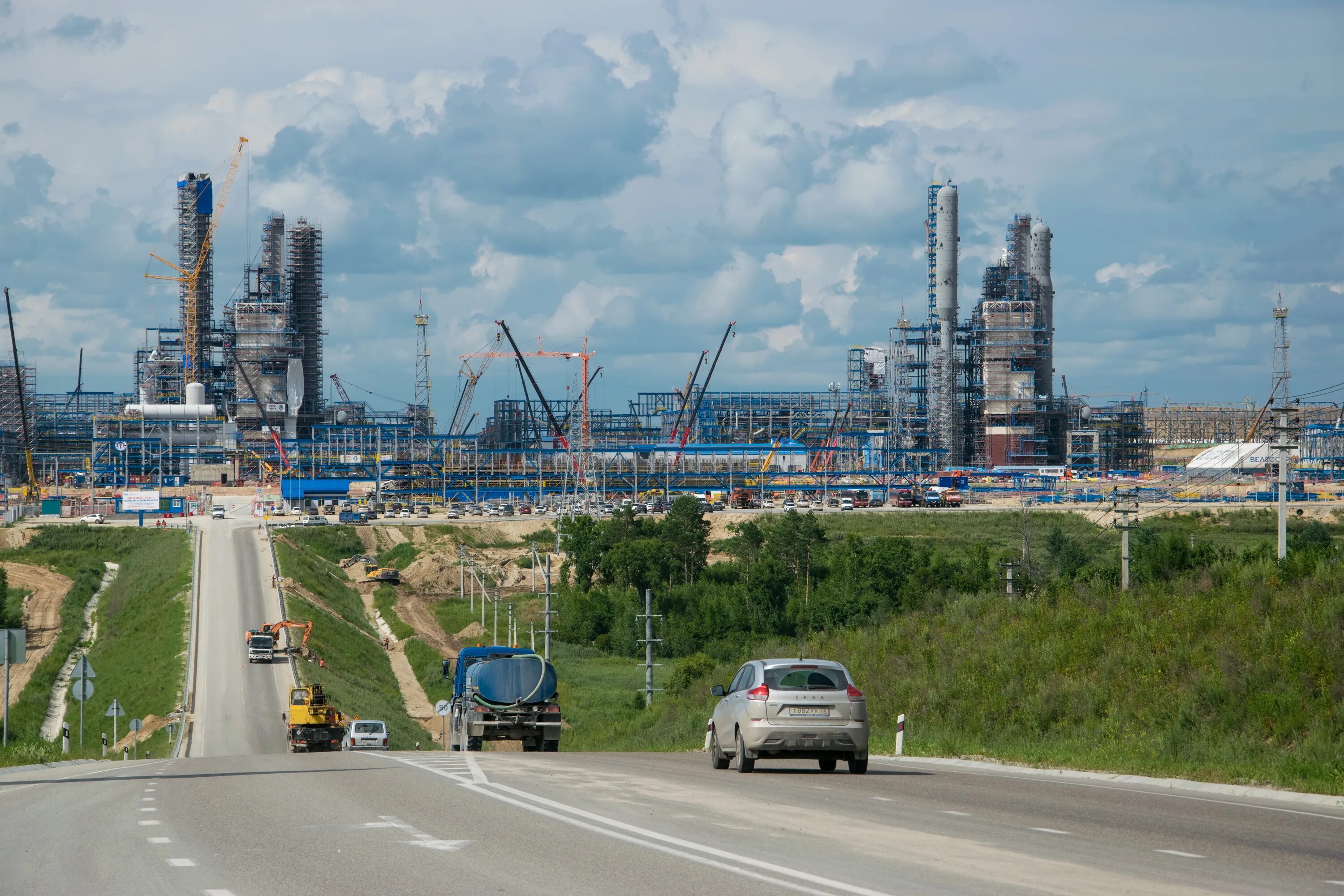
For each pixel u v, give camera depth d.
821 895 30.94
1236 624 99.44
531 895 31.20
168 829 44.97
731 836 41.44
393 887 32.66
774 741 65.25
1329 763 63.78
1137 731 84.81
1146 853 38.00
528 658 115.88
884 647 144.38
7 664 104.12
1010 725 97.94
